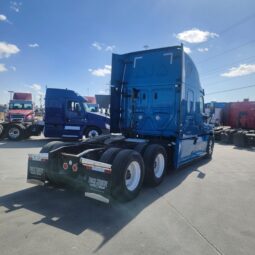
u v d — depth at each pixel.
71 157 4.49
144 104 7.07
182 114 6.54
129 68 7.39
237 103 20.22
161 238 3.21
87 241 3.06
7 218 3.65
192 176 6.68
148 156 5.39
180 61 6.37
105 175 4.05
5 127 14.02
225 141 16.78
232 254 2.90
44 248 2.87
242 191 5.41
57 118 13.41
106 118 13.88
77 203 4.33
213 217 3.95
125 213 3.98
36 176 4.87
